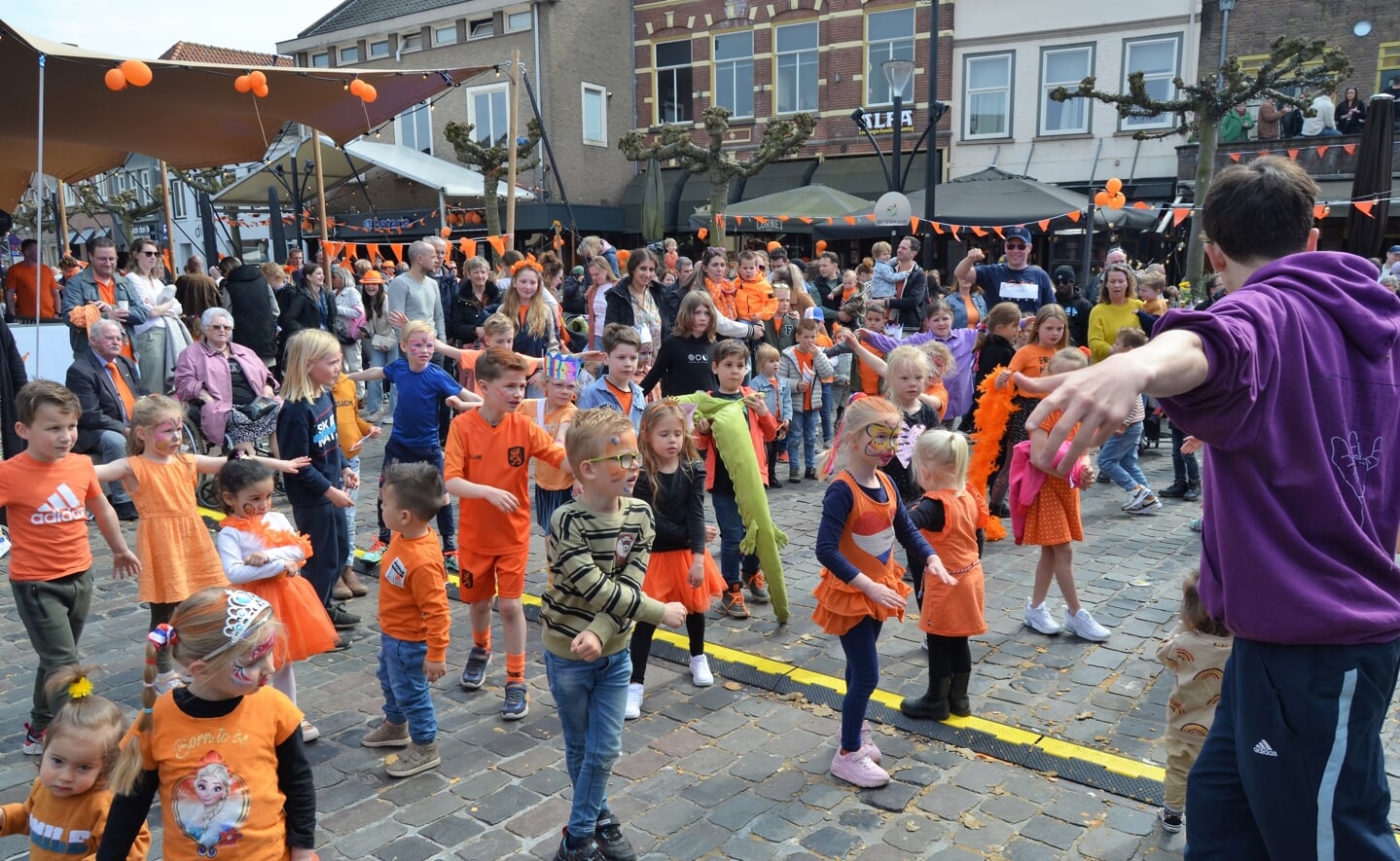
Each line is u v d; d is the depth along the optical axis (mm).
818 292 11922
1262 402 1661
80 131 11055
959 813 3500
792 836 3365
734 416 5281
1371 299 1808
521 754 3996
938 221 16453
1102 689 4512
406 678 3799
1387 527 1772
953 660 4219
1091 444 1434
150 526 4363
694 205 23922
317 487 4879
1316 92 18203
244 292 9570
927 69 21953
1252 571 1741
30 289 10836
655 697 4512
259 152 12672
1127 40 20344
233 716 2396
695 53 24594
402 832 3428
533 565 6531
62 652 4074
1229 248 1940
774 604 5273
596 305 8445
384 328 11586
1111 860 3199
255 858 2381
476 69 10133
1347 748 1753
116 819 2379
